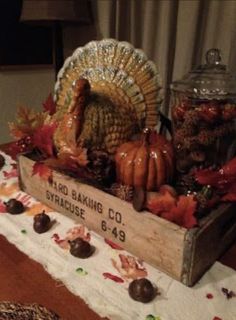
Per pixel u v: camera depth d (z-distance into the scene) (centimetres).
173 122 59
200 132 52
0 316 38
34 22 125
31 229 56
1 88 134
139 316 39
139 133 63
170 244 45
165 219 45
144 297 41
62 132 59
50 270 47
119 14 134
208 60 64
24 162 66
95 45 71
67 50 152
